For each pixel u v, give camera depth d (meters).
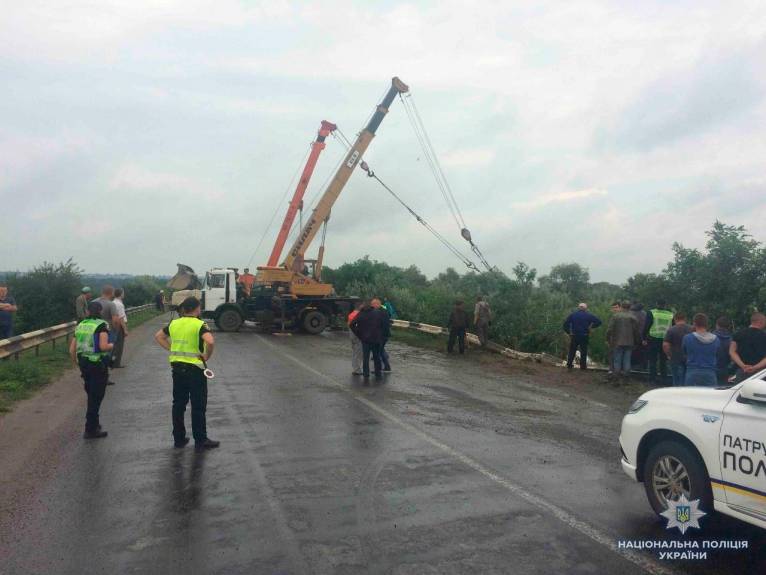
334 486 6.02
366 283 33.59
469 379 13.64
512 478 6.31
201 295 26.42
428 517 5.20
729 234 14.27
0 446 7.49
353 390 11.73
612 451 7.54
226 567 4.26
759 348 8.16
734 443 4.53
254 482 6.13
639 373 14.53
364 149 26.34
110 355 8.14
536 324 19.61
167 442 7.73
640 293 15.68
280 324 26.80
